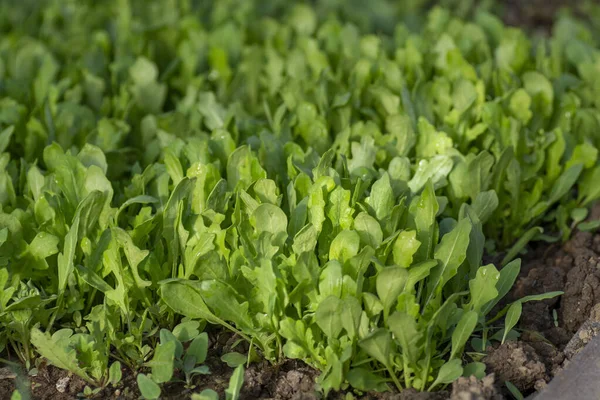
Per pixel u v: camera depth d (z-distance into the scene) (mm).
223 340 1082
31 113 1223
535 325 1087
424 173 1119
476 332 1075
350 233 1029
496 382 1033
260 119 1277
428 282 1056
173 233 1073
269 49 1310
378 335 998
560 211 1164
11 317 1055
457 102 1204
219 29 1350
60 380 1055
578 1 1566
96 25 1416
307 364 1060
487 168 1125
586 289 1089
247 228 1063
